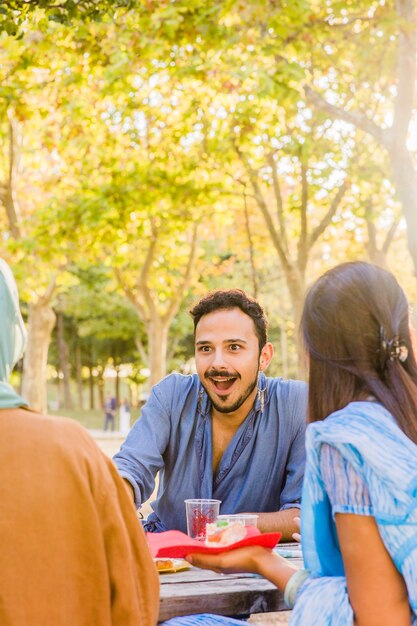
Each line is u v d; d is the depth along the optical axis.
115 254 18.47
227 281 30.48
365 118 8.48
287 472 3.29
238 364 3.14
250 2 8.19
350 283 2.07
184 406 3.31
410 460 1.88
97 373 56.16
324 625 1.90
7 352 1.99
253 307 3.20
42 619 1.81
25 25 7.43
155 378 21.27
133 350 43.81
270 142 14.86
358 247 19.11
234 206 18.06
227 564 2.33
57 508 1.86
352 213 16.75
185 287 21.31
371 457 1.86
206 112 14.05
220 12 8.42
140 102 13.71
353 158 15.19
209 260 25.61
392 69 10.43
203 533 2.79
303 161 14.58
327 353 2.06
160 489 3.44
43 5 4.89
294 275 16.14
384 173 15.10
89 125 14.56
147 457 3.22
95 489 1.93
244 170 16.47
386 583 1.84
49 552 1.83
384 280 2.09
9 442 1.87
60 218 16.62
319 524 1.98
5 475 1.85
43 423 1.93
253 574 2.56
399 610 1.84
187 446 3.30
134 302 21.58
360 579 1.85
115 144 15.78
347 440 1.89
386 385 2.02
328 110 8.90
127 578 1.93
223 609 2.35
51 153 16.19
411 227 8.00
